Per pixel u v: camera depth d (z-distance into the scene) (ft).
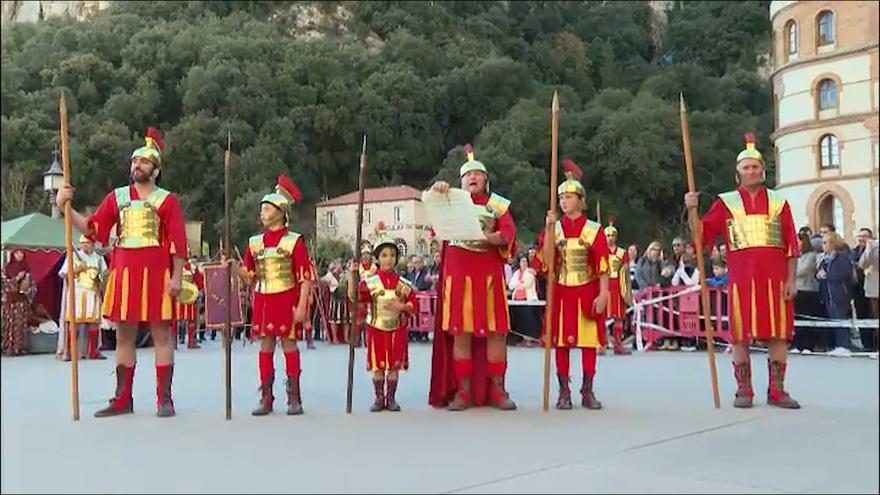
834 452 18.26
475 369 26.12
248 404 27.14
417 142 266.77
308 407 26.40
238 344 59.06
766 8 363.76
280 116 248.52
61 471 17.07
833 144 143.02
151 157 25.08
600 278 25.11
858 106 140.15
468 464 17.30
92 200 213.87
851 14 140.97
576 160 259.19
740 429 21.15
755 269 25.14
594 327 25.23
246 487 15.57
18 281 52.42
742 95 308.60
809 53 146.41
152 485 15.81
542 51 327.47
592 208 248.11
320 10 320.29
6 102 221.05
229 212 25.34
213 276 45.93
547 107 280.51
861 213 139.33
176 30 271.49
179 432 21.59
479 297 25.04
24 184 180.04
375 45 310.65
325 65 263.49
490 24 329.93
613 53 357.82
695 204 25.85
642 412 24.25
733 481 15.67
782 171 151.74
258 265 25.29
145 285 24.47
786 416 23.18
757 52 348.79
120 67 258.37
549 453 18.37
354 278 25.70
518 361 41.50
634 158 254.27
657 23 391.24
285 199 25.91
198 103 235.40
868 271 42.75
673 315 48.88
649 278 50.96
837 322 43.09
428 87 279.08
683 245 49.96
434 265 61.26
